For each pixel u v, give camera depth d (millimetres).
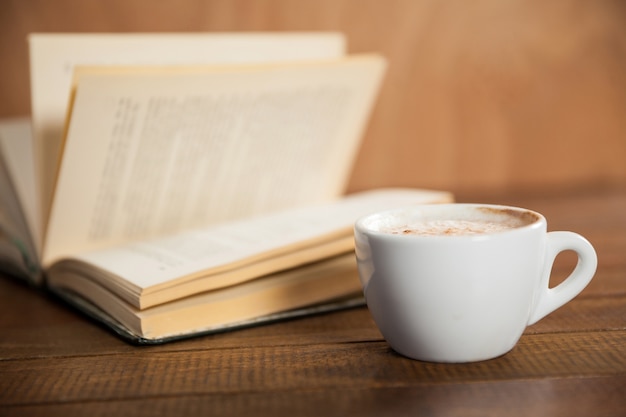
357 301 667
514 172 1021
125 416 507
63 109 696
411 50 983
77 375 557
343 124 798
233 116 725
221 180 755
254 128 744
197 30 941
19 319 663
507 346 554
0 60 912
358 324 628
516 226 562
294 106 753
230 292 620
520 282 535
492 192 1018
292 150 782
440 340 542
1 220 761
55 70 692
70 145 656
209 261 619
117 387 540
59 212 682
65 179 669
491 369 543
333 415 501
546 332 594
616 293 659
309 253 643
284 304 639
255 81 713
